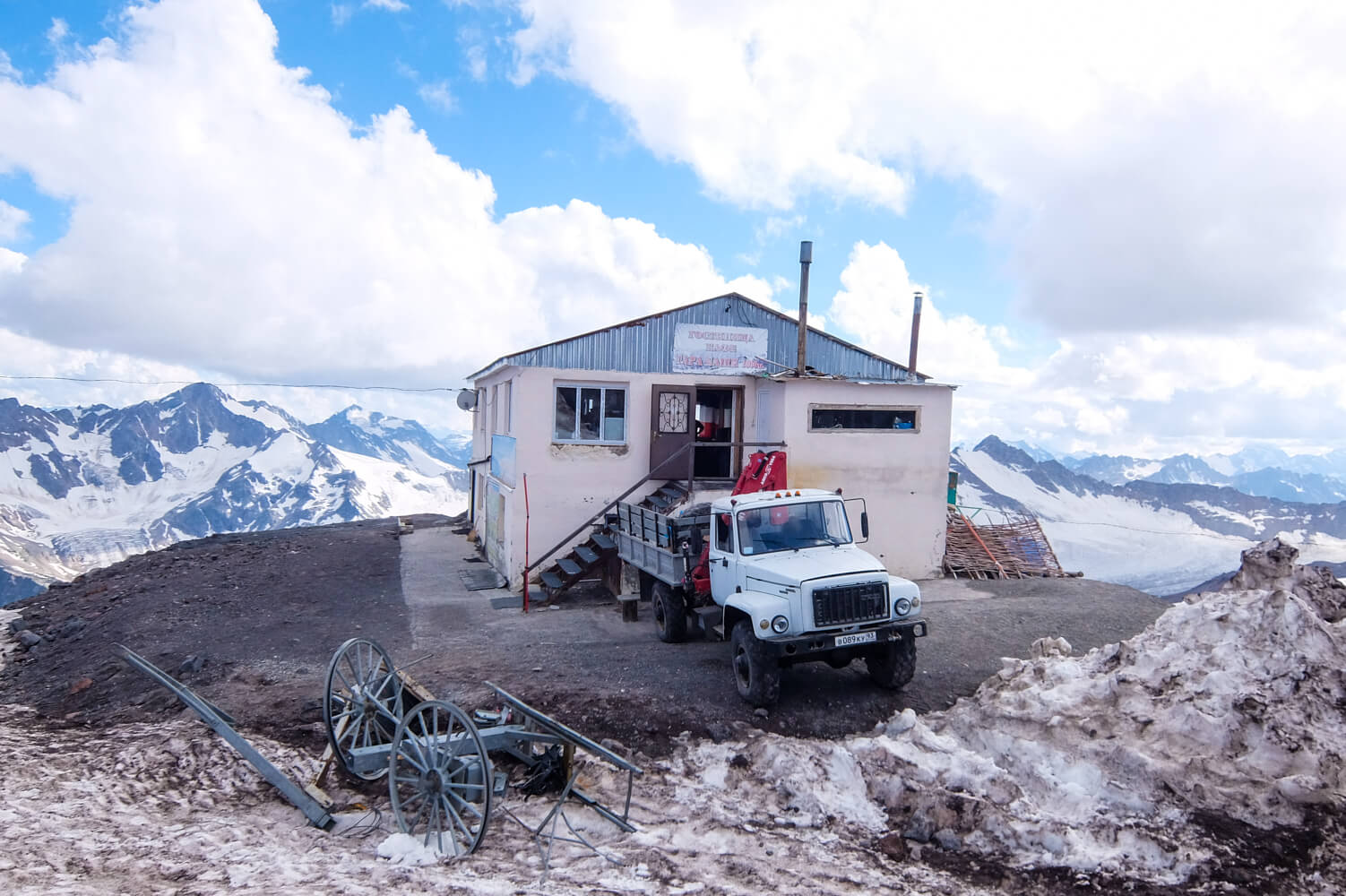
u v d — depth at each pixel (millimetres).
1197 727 6641
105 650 12250
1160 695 7262
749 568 9531
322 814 6535
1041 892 5426
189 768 7547
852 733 8539
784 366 17156
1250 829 5742
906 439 16297
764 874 5633
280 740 8297
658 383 16422
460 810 6652
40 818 6059
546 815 6723
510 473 16141
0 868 4871
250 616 13672
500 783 6797
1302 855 5461
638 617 13312
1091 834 5949
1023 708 7762
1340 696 6570
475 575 17141
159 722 8977
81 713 9797
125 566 20094
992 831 6098
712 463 17938
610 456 16219
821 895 5301
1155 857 5586
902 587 9211
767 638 8664
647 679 9984
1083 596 14742
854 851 6137
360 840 6246
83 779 7305
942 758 7152
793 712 8938
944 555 16641
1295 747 6234
